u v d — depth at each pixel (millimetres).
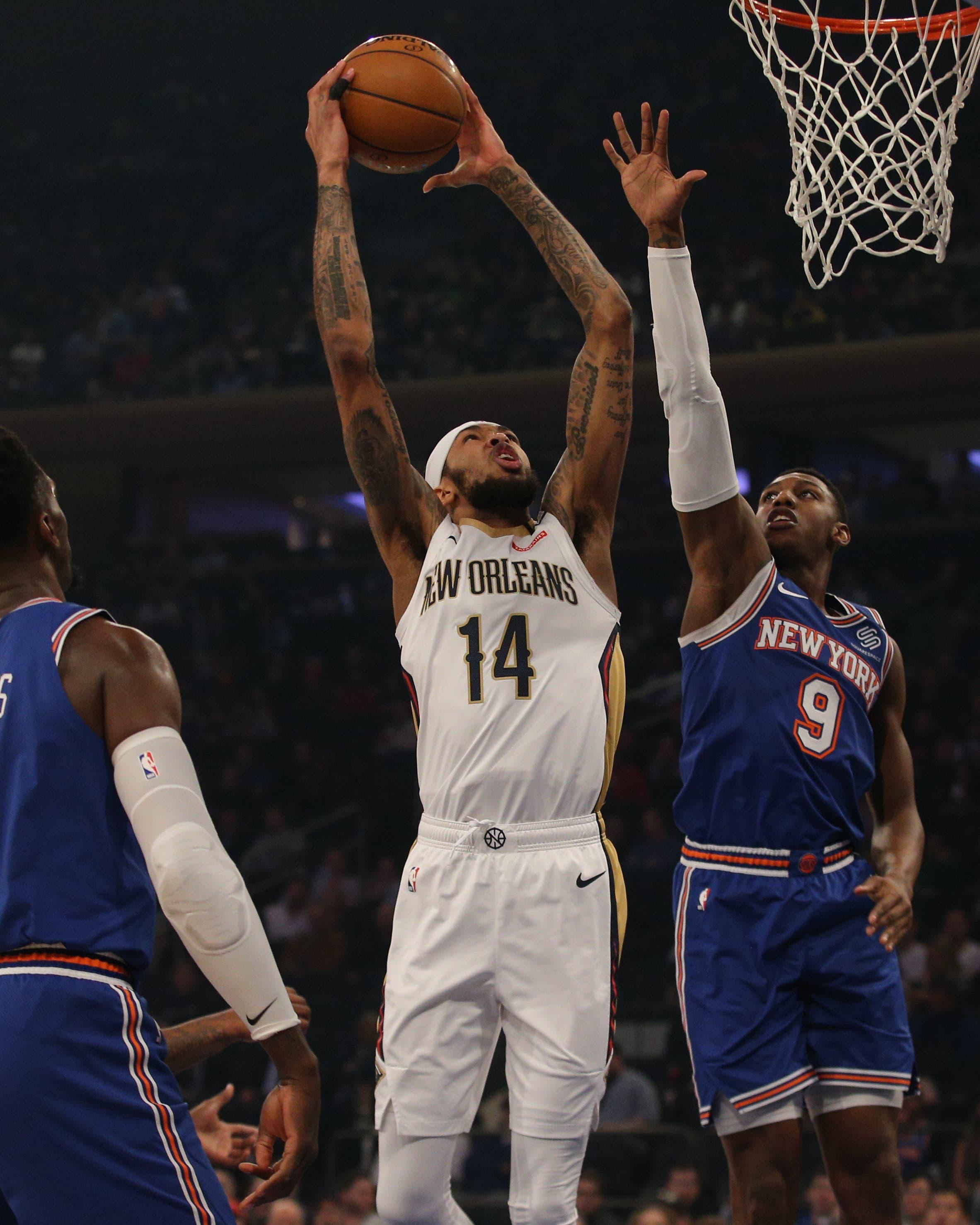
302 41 28891
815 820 3957
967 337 19188
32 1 29062
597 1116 3562
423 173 26344
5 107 29141
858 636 4223
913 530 20922
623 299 4121
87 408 22938
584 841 3627
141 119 28562
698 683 4074
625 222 23906
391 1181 3551
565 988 3502
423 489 4094
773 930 3861
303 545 27500
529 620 3701
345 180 4176
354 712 20797
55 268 26391
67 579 3277
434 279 24031
